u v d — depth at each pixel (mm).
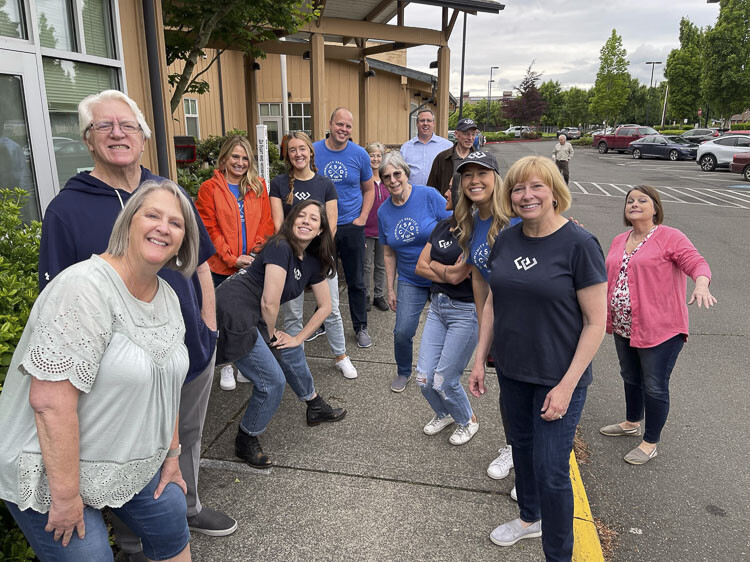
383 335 5527
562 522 2344
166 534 1920
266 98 18938
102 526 1727
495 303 2406
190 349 2314
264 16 7258
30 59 4086
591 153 38219
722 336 5746
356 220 5098
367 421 3832
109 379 1597
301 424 3771
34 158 4168
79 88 4672
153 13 5328
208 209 4090
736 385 4637
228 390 4266
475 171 2832
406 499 2998
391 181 3760
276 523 2799
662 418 3443
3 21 3930
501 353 2418
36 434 1562
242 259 4059
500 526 2713
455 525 2807
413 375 4555
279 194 4734
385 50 13586
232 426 3736
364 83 15828
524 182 2207
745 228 11656
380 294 6316
